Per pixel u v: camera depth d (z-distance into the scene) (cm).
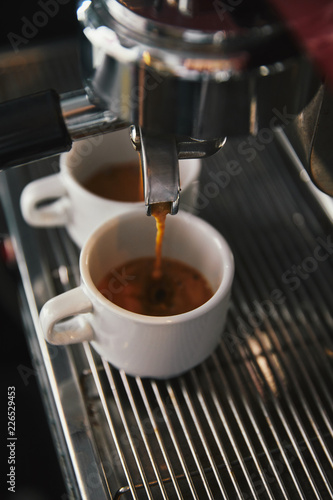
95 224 53
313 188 53
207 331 44
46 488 75
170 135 34
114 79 31
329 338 52
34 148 34
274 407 47
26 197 55
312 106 35
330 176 39
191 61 29
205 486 42
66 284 54
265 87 30
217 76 29
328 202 51
